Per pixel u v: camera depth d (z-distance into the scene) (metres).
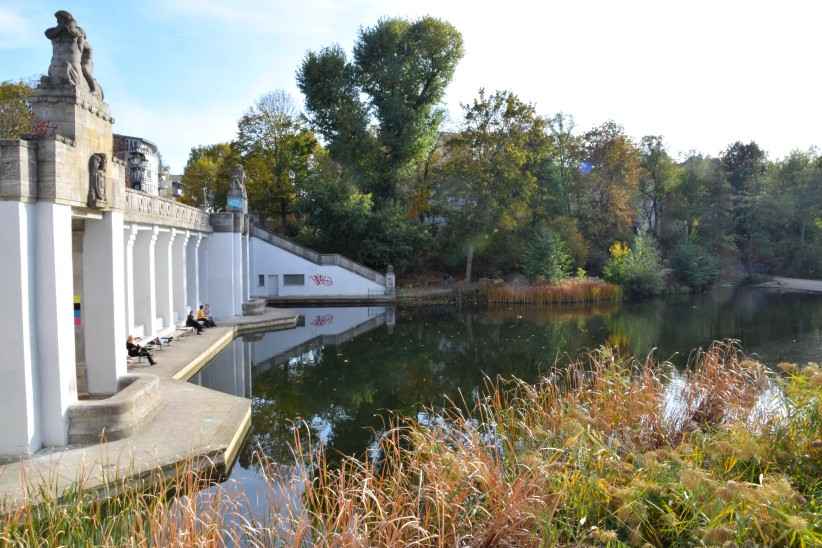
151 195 20.42
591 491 7.12
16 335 10.17
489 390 17.81
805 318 34.16
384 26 47.91
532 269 47.38
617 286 46.91
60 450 10.54
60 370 10.70
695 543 6.08
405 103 48.31
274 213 55.38
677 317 35.88
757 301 45.97
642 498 6.70
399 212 48.91
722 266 64.50
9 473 9.34
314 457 11.74
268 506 7.11
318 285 44.53
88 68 12.00
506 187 47.97
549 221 53.19
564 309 41.81
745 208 69.25
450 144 50.50
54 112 11.22
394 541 5.93
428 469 7.48
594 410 9.58
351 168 49.28
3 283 10.13
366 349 25.27
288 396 17.38
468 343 26.78
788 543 5.92
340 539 5.89
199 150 71.19
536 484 6.89
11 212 10.11
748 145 79.00
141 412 11.88
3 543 6.19
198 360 20.05
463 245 49.56
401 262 48.88
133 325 20.70
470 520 6.73
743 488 6.05
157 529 6.00
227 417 12.70
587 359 22.28
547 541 6.30
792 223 66.50
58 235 10.74
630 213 57.69
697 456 7.92
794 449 7.77
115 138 44.22
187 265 28.47
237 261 32.03
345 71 48.62
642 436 9.12
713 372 11.20
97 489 8.76
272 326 30.94
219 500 6.52
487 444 8.65
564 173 57.12
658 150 63.84
